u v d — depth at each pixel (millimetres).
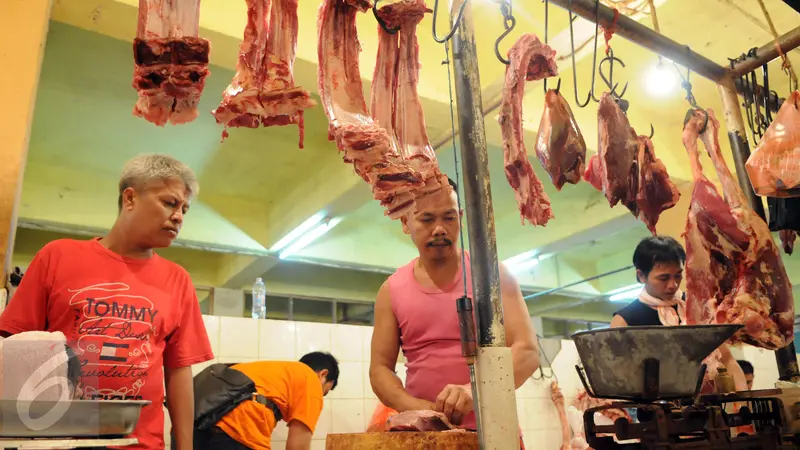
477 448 1511
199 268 8375
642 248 2811
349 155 1792
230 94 1692
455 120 4758
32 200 6199
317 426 4570
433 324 2010
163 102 1620
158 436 1806
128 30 3611
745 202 2619
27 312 1736
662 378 1533
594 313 11883
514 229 7930
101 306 1779
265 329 4625
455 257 2092
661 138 5738
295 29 1815
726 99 3008
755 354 6453
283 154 6254
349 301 9406
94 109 5285
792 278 9031
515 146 2195
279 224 7215
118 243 1912
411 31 2107
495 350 1490
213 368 3010
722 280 2602
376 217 7992
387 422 1688
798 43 2803
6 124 2555
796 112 2514
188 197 2041
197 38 1549
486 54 4445
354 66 1998
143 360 1801
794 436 1750
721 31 4367
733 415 1844
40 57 2752
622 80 5102
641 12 3393
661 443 1507
